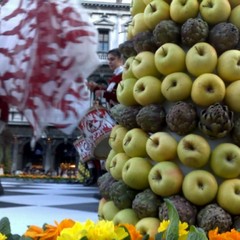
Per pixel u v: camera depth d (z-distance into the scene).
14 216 3.17
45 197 5.22
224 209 1.62
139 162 1.75
